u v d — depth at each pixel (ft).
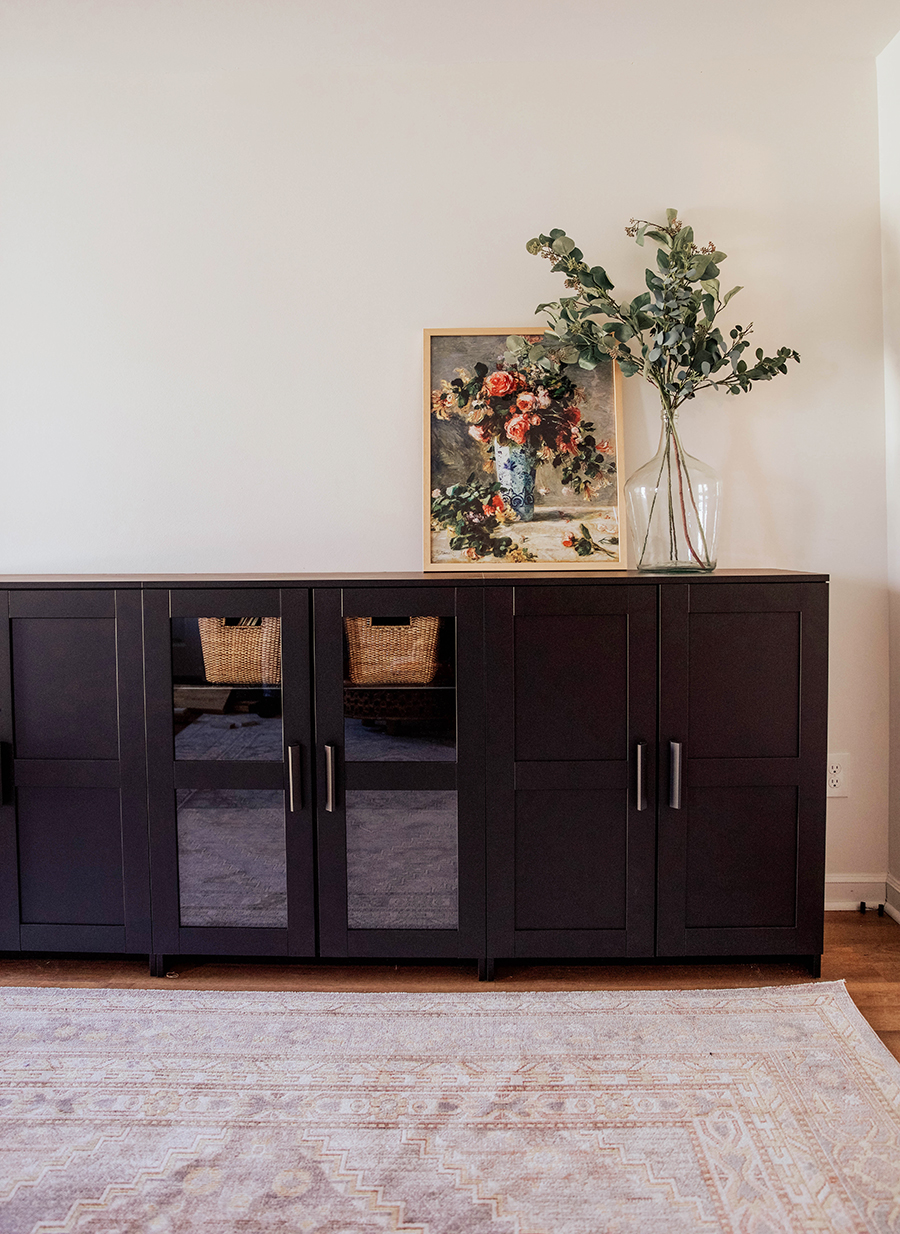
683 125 7.71
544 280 7.78
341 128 7.75
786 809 6.52
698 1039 5.72
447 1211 4.23
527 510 7.70
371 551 7.91
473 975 6.74
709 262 6.82
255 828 6.60
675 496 7.11
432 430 7.74
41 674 6.61
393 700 6.47
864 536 7.86
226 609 6.45
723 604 6.37
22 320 7.86
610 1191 4.35
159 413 7.88
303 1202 4.28
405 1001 6.30
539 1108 5.00
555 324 7.11
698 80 7.69
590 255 7.78
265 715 6.53
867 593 7.88
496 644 6.40
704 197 7.73
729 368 7.74
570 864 6.53
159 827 6.63
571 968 6.87
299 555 7.92
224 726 6.56
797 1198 4.29
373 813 6.56
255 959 7.02
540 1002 6.27
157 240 7.82
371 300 7.81
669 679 6.40
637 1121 4.88
